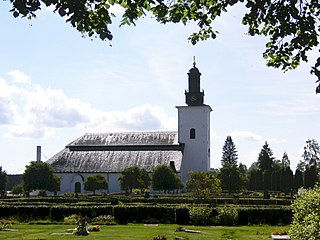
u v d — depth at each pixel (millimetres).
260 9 7188
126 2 7117
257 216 29828
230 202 45000
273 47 8406
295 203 16266
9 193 81562
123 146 77750
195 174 49906
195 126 77062
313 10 7277
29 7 6367
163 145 76875
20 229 26453
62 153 78125
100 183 68875
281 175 72562
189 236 23266
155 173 65500
